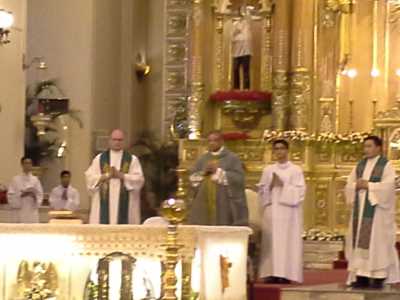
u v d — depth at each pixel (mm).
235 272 23984
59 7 45625
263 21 44688
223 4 44781
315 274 36000
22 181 39000
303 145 42125
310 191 42094
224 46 44938
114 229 22750
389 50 43344
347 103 43375
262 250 32656
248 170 42625
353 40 43719
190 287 22438
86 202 44656
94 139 45219
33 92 45250
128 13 48875
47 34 45688
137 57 49250
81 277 22984
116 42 47938
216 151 31016
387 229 30125
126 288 22750
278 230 32406
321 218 42062
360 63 43688
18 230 23016
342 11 43500
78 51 45312
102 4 46344
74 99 45219
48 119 42688
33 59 45688
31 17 45875
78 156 44812
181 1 49250
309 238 41219
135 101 49250
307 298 29266
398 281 30359
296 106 42969
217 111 44844
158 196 46312
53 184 44625
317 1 43531
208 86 44812
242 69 44750
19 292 23141
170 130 48000
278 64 43500
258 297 30297
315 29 43438
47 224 23234
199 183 30766
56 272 23078
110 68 47219
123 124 48625
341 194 42000
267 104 44406
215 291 22750
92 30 45312
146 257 22703
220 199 30453
